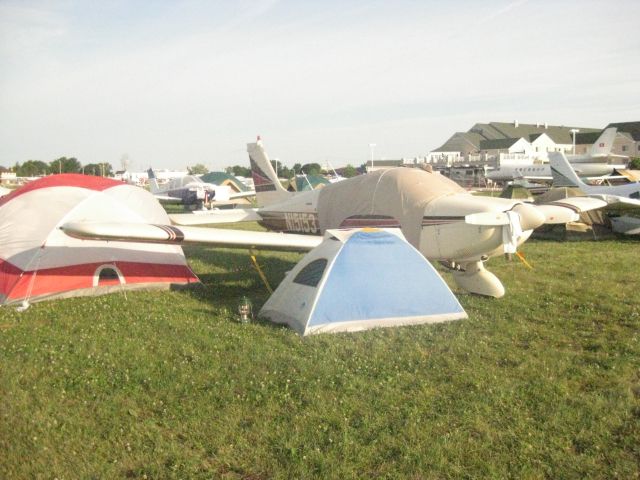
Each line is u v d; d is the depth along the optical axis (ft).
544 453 11.68
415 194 28.07
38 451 11.71
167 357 17.54
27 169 303.27
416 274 22.08
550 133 248.11
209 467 11.21
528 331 20.56
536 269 33.40
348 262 21.30
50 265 25.73
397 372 16.28
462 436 12.34
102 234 21.81
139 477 10.84
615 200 47.39
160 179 248.52
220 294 27.53
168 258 29.04
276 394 14.64
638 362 17.15
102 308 23.99
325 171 272.51
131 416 13.47
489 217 24.11
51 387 15.17
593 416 13.29
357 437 12.36
